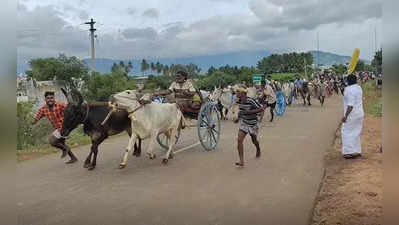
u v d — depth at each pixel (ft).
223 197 20.61
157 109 28.19
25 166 30.19
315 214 17.42
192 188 22.61
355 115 28.40
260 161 29.43
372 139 36.91
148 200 20.54
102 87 85.97
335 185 21.84
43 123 44.11
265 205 18.97
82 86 89.86
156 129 28.09
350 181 22.21
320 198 19.69
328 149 33.37
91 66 105.60
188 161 30.30
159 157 32.32
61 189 23.18
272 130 46.65
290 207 18.51
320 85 85.61
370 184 21.21
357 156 29.01
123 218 17.84
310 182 22.91
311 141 38.01
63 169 28.86
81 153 35.65
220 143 38.65
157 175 26.13
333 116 61.77
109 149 37.50
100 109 28.07
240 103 27.81
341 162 27.84
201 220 17.21
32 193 22.35
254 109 27.45
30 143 42.32
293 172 25.59
